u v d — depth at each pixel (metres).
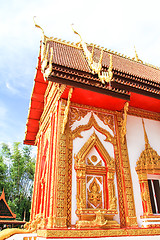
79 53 11.25
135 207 8.02
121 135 9.26
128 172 8.61
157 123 10.77
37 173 13.34
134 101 9.68
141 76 11.26
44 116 13.21
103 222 6.92
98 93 8.16
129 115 10.12
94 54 12.18
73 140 8.23
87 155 8.24
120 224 7.41
